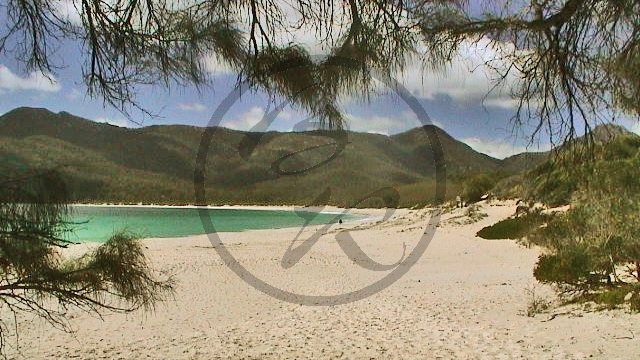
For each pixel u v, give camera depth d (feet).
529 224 70.90
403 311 34.19
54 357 24.88
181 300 40.42
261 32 8.25
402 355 24.12
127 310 10.19
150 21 8.25
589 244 32.40
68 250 9.03
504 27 8.03
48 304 9.64
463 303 35.96
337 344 26.86
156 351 26.78
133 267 10.03
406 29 8.07
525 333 25.80
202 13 8.20
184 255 68.80
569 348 21.93
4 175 7.45
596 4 7.57
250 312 37.01
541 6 7.92
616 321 25.08
